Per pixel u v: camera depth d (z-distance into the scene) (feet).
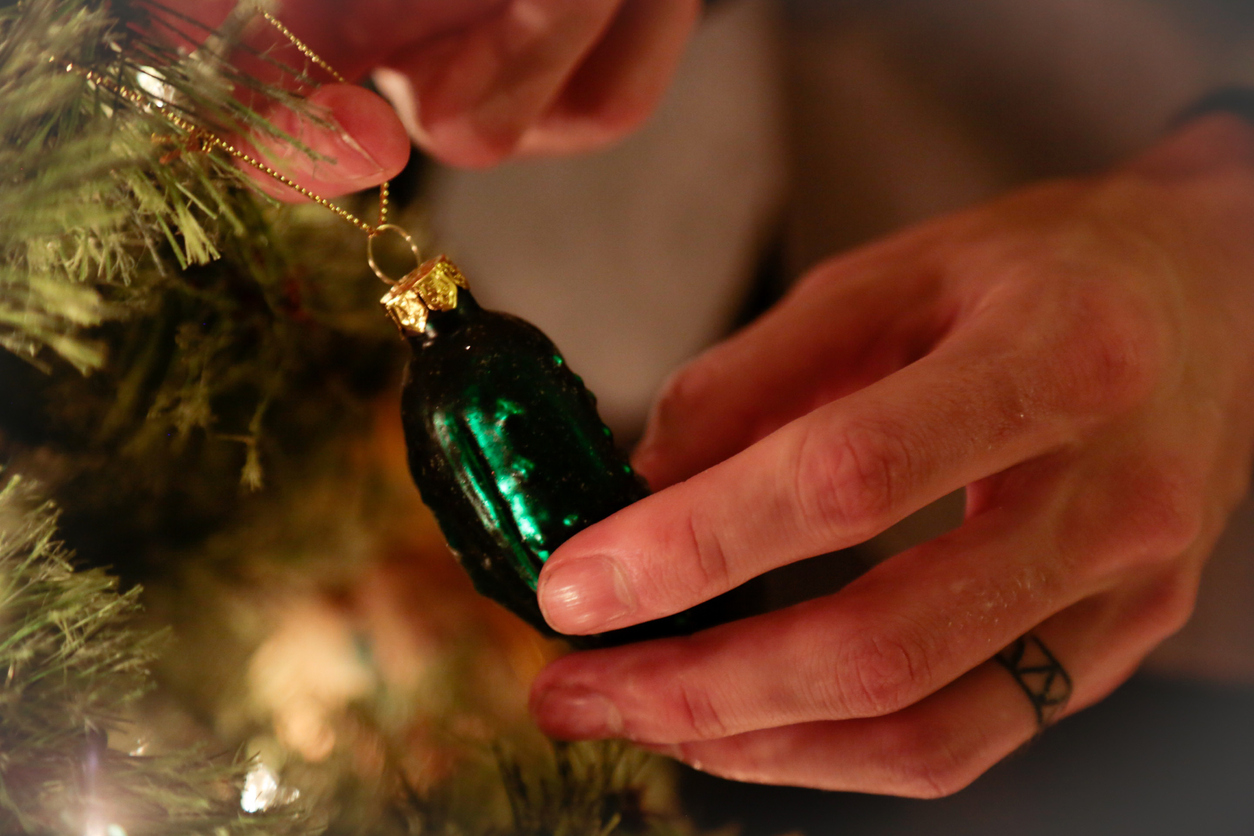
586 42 1.17
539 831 0.98
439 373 0.95
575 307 2.21
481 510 0.96
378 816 0.98
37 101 0.85
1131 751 1.37
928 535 1.55
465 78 1.16
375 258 1.10
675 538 0.94
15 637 0.86
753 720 0.98
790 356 1.18
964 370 0.98
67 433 0.97
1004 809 1.32
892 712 1.00
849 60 1.85
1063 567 1.01
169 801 0.88
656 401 1.19
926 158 1.85
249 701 1.03
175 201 0.91
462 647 1.09
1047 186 1.28
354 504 1.09
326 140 0.94
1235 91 1.39
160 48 0.89
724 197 2.16
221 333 1.01
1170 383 1.05
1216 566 1.36
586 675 1.00
